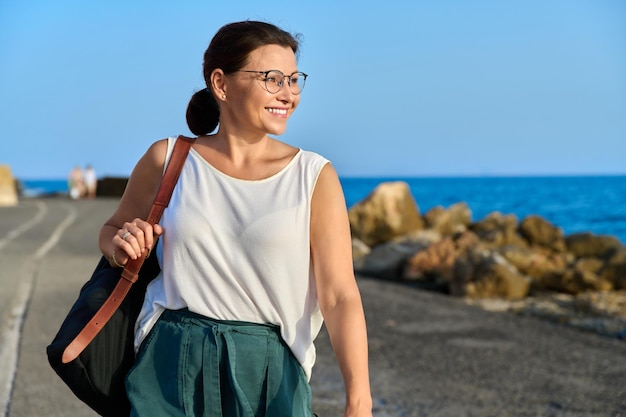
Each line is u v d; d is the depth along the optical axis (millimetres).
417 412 6246
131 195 3084
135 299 2996
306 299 2877
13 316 8992
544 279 13695
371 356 8141
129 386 2846
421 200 88688
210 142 3014
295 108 2973
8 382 6469
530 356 8391
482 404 6543
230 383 2754
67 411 5789
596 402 6738
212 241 2832
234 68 2895
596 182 153625
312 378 7039
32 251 15609
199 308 2830
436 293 13594
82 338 2814
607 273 13594
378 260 15484
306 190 2863
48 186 189875
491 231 17281
